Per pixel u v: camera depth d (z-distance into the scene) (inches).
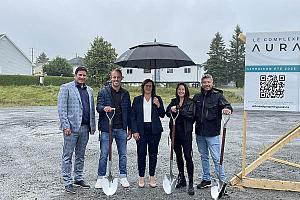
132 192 219.3
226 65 2721.5
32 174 265.0
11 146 389.7
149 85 224.2
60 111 215.9
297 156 342.3
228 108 209.8
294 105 220.2
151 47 219.9
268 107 224.7
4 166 291.3
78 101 218.4
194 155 343.0
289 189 222.2
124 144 228.8
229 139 449.4
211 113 217.5
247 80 227.6
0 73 2055.9
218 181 210.4
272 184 224.8
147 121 225.1
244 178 230.8
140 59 214.7
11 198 207.9
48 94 1296.8
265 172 273.4
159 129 226.5
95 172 271.4
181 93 217.0
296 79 219.0
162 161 311.1
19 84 1674.5
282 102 222.1
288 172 273.6
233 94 1537.9
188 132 215.3
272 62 222.7
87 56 1878.7
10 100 1116.5
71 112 217.8
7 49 2114.9
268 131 538.3
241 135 490.6
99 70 1841.8
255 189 227.0
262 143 419.2
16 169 281.0
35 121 643.5
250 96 227.6
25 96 1229.1
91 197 209.6
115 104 224.1
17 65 2224.4
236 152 359.3
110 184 215.2
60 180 247.9
